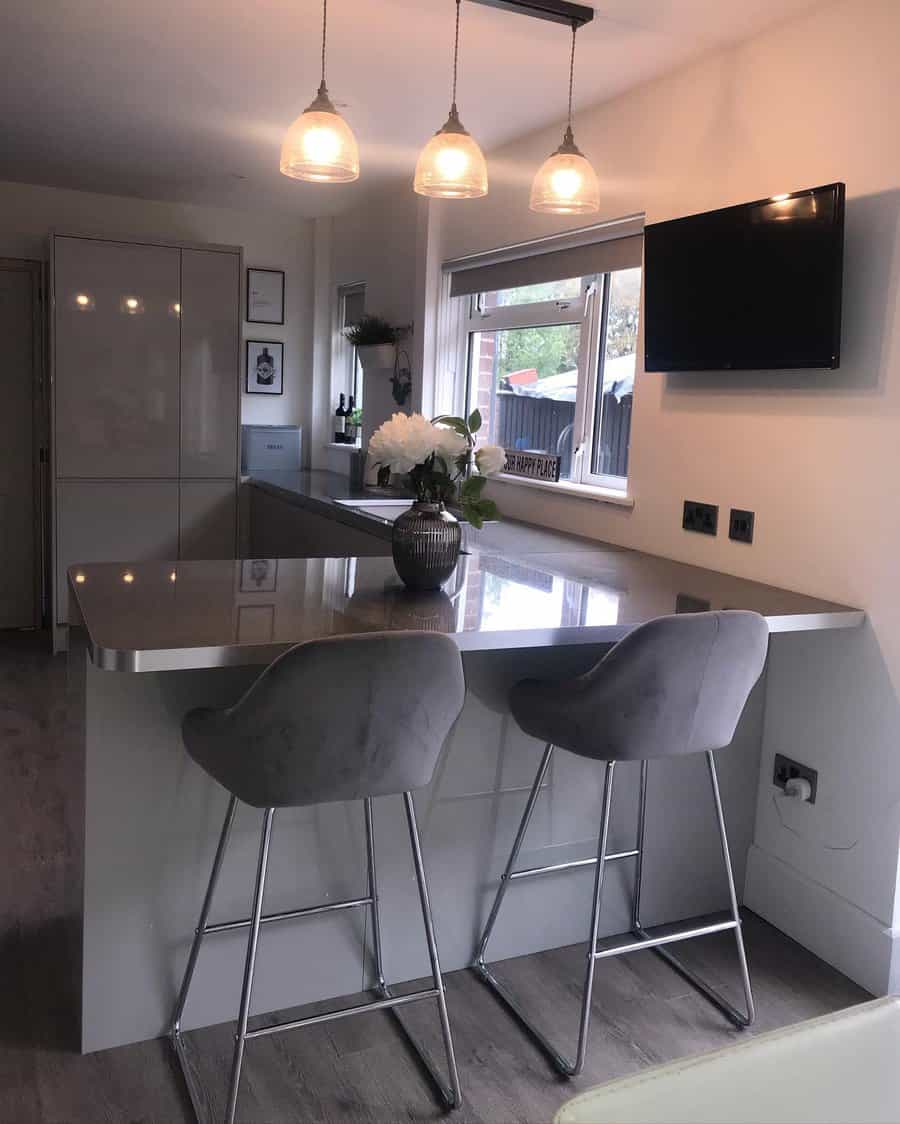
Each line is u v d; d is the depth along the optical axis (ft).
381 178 15.33
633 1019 7.72
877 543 8.01
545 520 12.57
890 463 7.85
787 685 9.11
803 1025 4.38
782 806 9.20
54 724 13.38
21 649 17.11
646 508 10.64
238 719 5.75
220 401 17.46
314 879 7.54
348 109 11.87
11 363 17.71
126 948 6.99
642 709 6.66
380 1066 7.02
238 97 11.69
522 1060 7.16
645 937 8.91
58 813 10.66
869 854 8.32
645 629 6.44
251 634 6.23
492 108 11.57
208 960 7.26
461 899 8.16
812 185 8.45
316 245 19.22
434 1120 6.51
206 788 7.07
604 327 11.98
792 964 8.65
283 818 7.36
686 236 9.39
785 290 8.34
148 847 6.96
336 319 19.36
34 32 9.80
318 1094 6.69
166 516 17.42
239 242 18.97
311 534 14.84
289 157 7.75
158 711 6.86
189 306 16.94
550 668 8.18
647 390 10.55
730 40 9.15
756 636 6.86
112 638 5.94
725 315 9.02
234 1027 7.35
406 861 7.87
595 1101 3.83
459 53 9.87
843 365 8.21
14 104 12.31
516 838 8.13
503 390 14.15
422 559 7.89
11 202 17.22
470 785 8.03
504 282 13.41
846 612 8.04
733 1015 7.75
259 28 9.49
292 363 19.77
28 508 18.25
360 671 5.73
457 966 8.25
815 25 8.37
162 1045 7.11
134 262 16.51
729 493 9.48
